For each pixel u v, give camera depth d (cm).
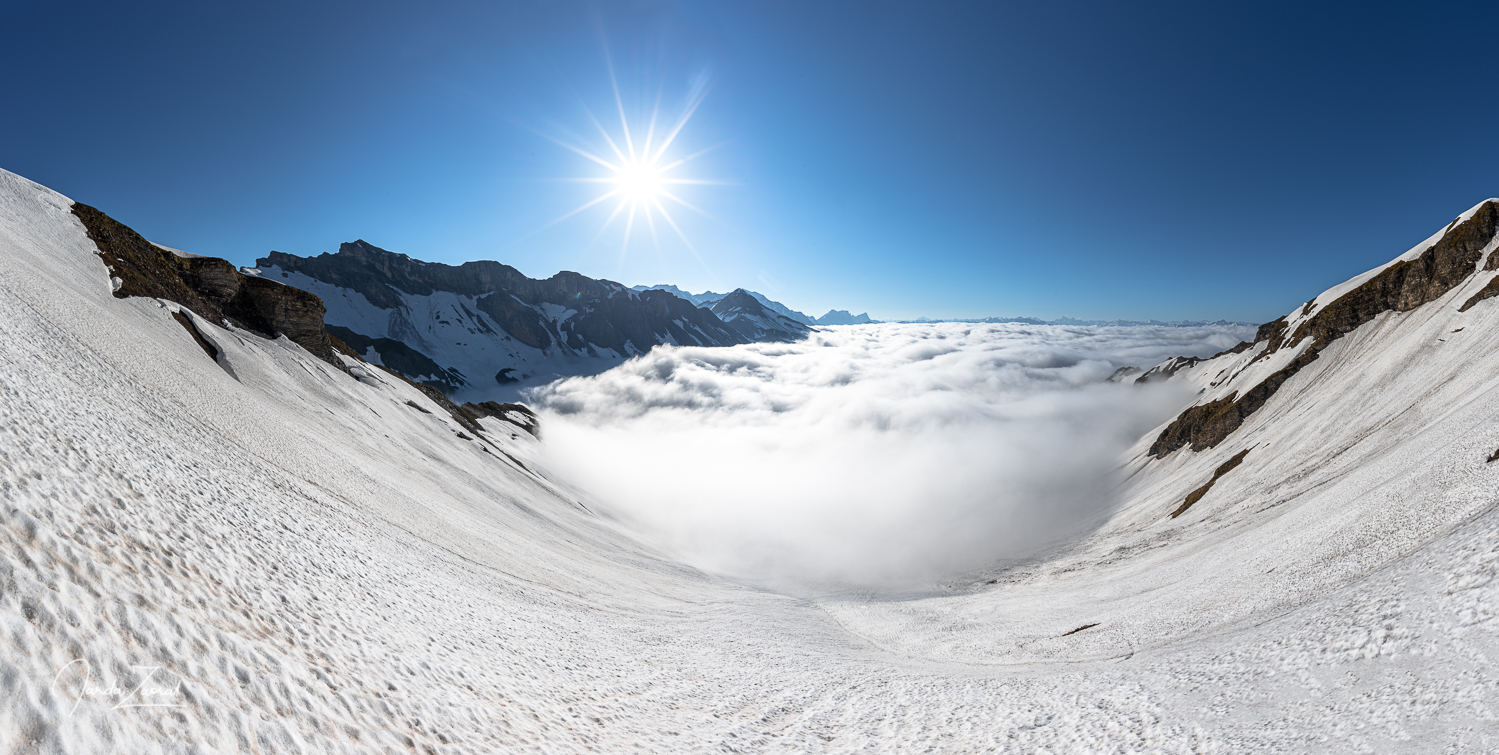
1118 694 1684
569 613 2867
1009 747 1518
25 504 843
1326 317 11500
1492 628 1148
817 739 1772
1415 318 9569
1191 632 2514
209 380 3700
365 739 934
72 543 847
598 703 1708
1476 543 1489
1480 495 2394
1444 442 3659
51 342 2211
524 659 1844
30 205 5175
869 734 1786
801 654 3178
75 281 4097
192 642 850
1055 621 3772
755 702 2136
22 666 610
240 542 1395
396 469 4572
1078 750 1406
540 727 1345
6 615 645
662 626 3338
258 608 1114
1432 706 1051
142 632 789
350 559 1880
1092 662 2392
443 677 1347
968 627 4241
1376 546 2564
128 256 5903
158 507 1242
